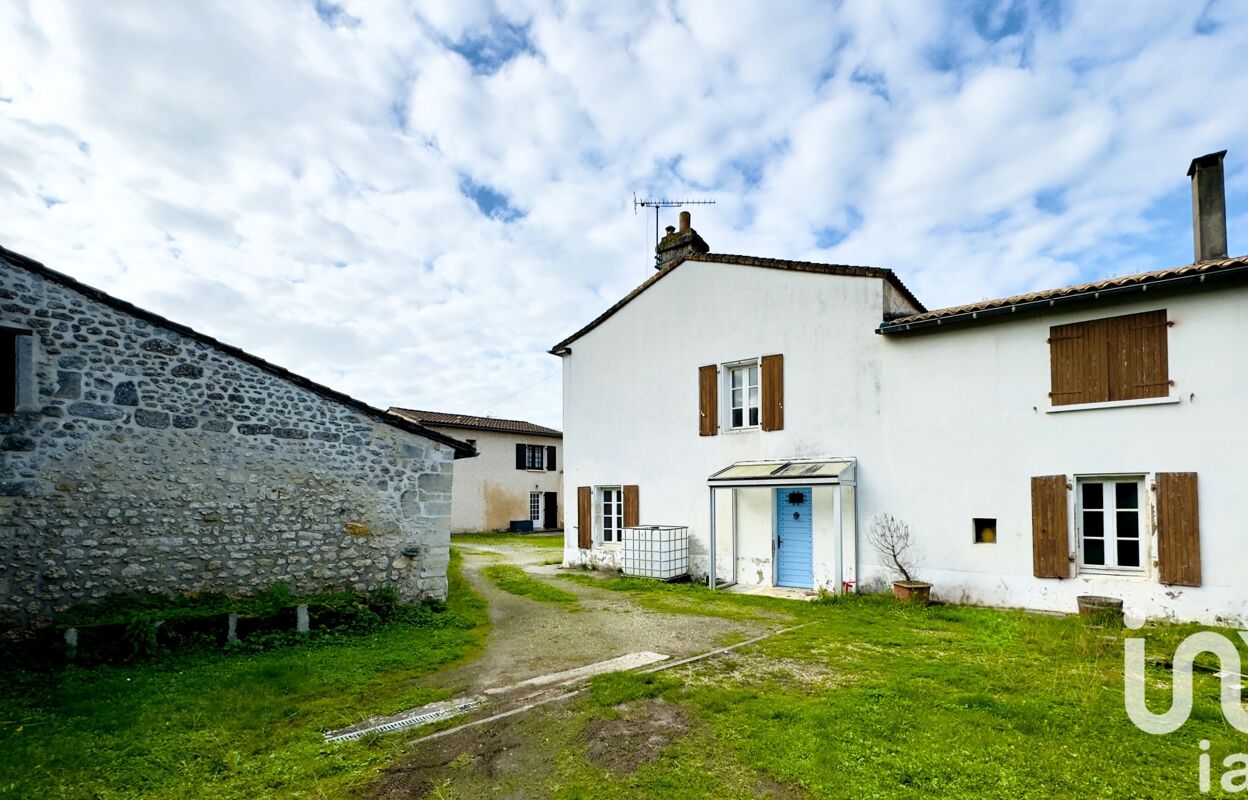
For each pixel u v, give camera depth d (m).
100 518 6.79
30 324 6.61
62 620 6.30
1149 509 7.51
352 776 3.77
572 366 14.45
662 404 12.62
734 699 4.89
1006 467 8.52
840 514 9.45
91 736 4.29
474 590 10.86
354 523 8.36
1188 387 7.32
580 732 4.34
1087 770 3.58
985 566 8.60
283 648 6.64
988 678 5.30
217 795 3.57
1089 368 7.98
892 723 4.27
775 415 10.92
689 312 12.35
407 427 8.89
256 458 7.75
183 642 6.37
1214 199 8.22
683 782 3.57
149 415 7.16
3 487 6.35
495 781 3.68
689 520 12.02
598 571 13.16
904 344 9.58
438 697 5.19
